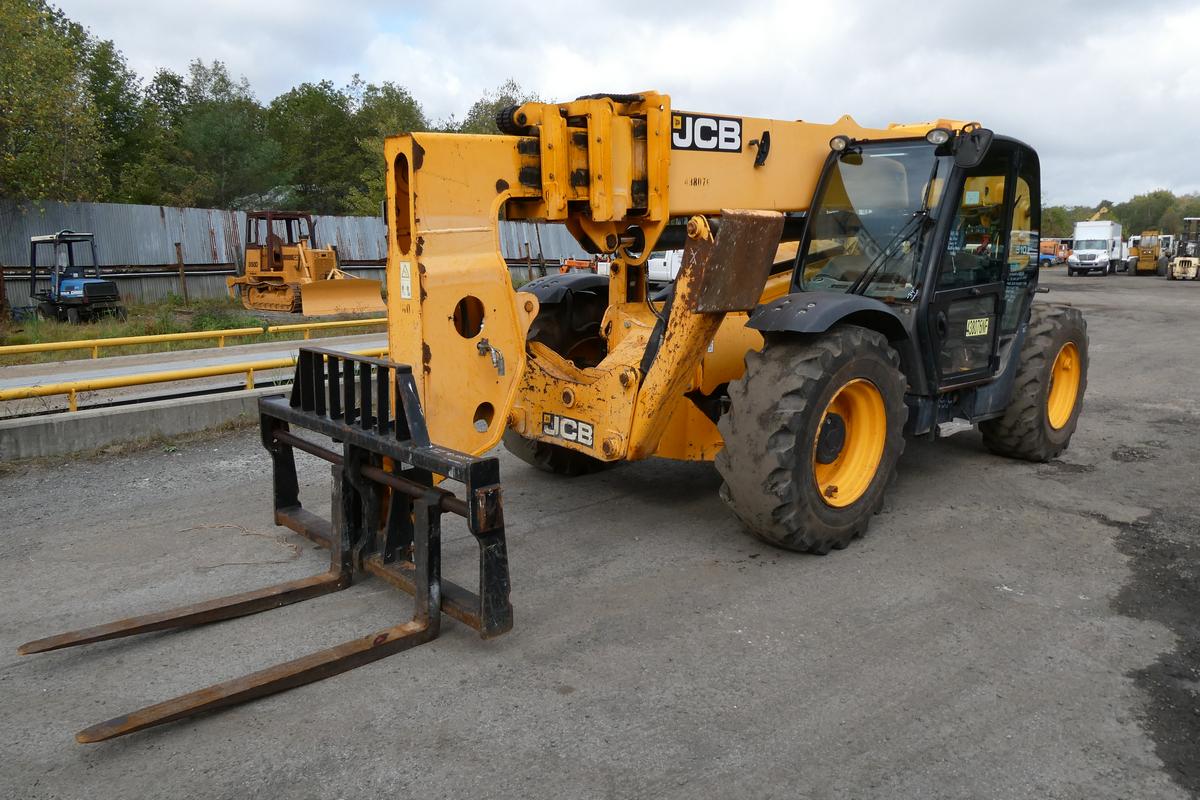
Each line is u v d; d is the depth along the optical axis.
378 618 3.76
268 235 18.59
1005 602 3.94
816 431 4.23
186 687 3.21
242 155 32.81
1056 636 3.61
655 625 3.70
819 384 4.18
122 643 3.53
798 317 4.18
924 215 4.86
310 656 3.28
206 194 31.72
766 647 3.50
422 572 3.55
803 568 4.32
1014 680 3.26
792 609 3.85
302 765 2.74
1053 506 5.28
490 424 4.01
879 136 5.46
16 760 2.77
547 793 2.59
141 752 2.81
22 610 3.84
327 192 42.47
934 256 4.84
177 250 19.58
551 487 5.69
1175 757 2.79
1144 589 4.09
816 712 3.03
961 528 4.90
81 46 34.06
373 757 2.78
